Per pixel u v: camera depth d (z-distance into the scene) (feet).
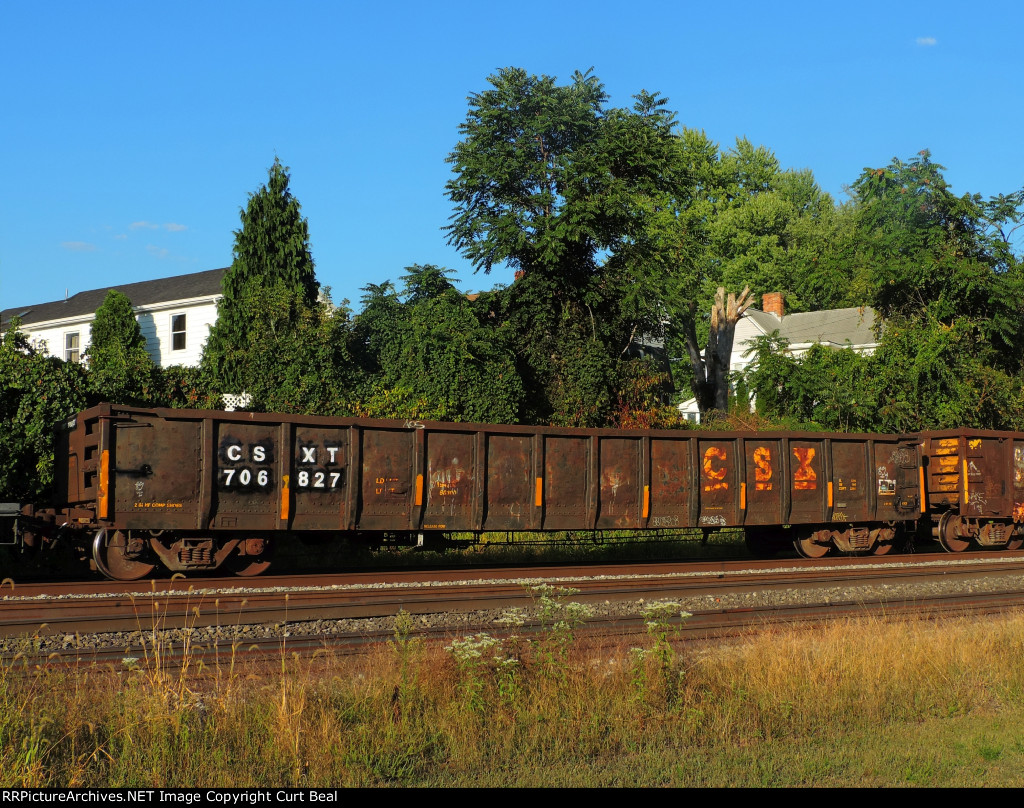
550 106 101.09
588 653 26.43
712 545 64.75
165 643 28.71
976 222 97.60
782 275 186.50
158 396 62.18
